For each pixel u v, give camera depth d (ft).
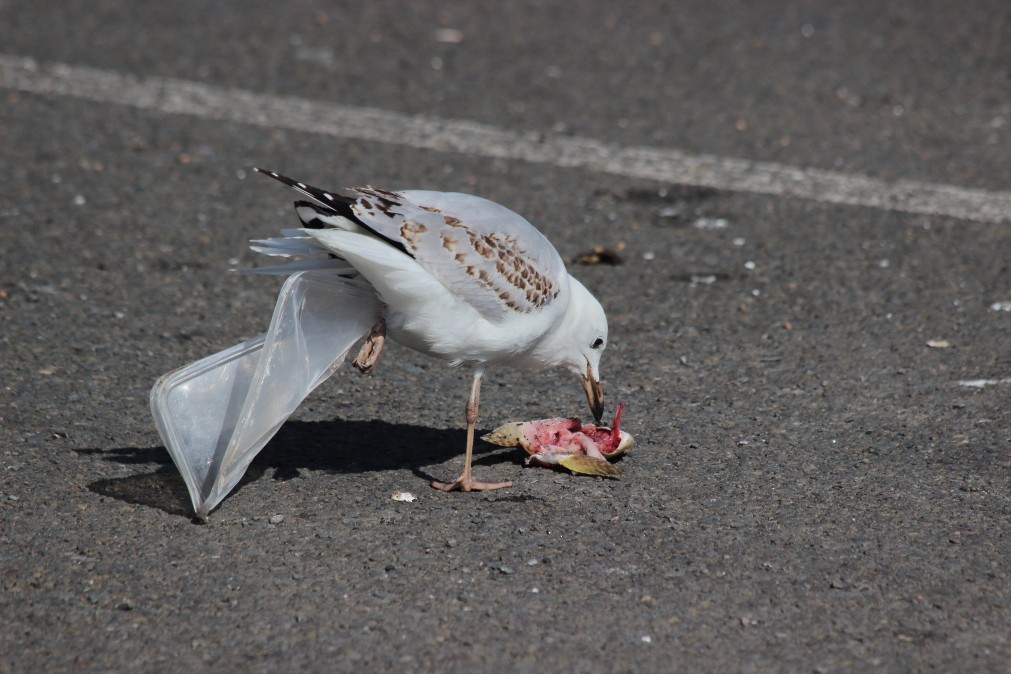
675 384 37.83
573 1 84.43
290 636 24.03
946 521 29.12
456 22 79.36
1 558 26.66
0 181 53.21
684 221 51.62
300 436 33.71
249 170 55.88
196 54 71.46
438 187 54.13
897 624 24.76
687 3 84.07
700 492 30.66
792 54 73.51
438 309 28.68
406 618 24.67
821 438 34.04
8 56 69.46
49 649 23.57
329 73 69.10
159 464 31.60
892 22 79.66
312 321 29.50
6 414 33.86
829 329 41.88
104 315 41.50
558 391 37.47
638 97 66.33
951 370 38.55
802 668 23.26
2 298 42.16
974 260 47.47
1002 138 60.75
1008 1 83.71
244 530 28.27
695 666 23.26
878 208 52.75
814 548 27.78
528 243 30.22
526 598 25.49
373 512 29.27
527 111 64.13
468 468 30.53
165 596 25.43
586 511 29.53
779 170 56.90
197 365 29.99
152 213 50.85
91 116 61.46
